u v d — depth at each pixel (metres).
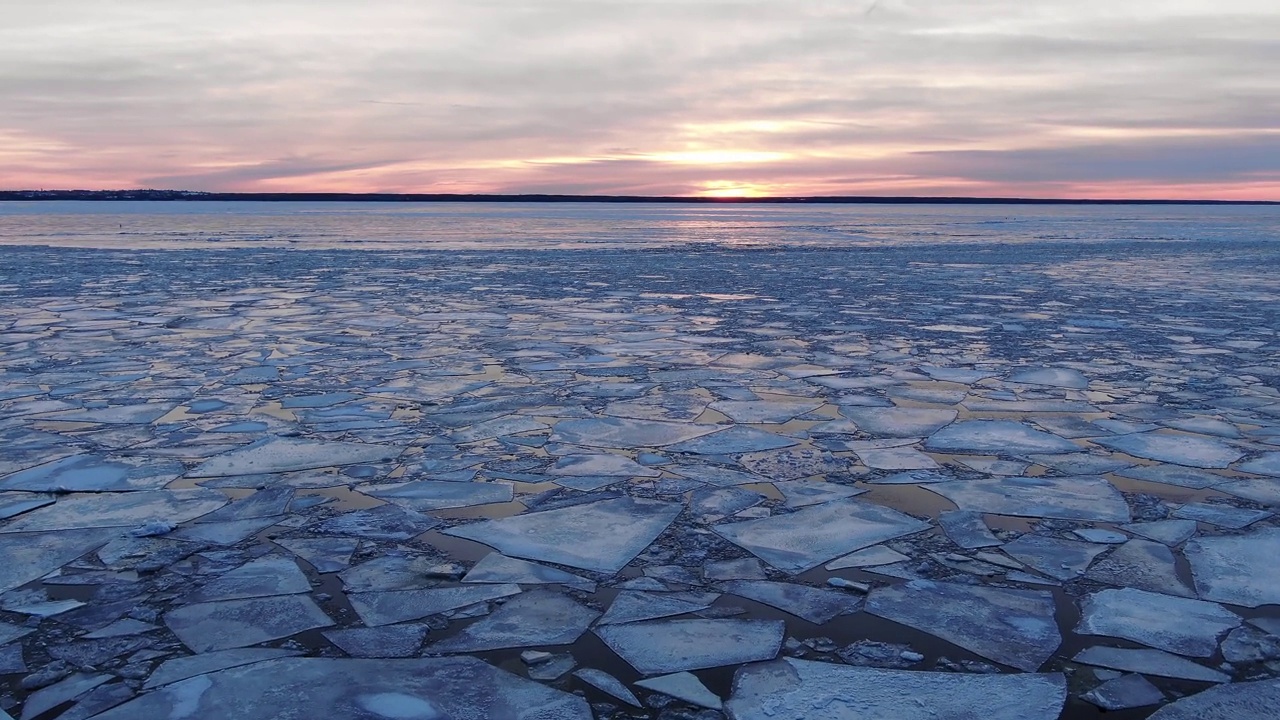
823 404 6.05
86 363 7.37
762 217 69.00
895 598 3.13
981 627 2.93
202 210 88.38
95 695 2.49
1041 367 7.42
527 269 17.94
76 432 5.20
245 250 23.73
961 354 8.06
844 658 2.73
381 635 2.85
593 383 6.70
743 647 2.79
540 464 4.66
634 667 2.67
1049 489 4.30
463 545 3.60
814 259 21.34
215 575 3.29
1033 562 3.45
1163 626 2.93
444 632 2.89
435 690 2.54
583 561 3.45
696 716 2.43
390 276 16.14
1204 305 12.02
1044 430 5.38
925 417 5.70
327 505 4.04
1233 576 3.31
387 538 3.65
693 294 13.26
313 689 2.54
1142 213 94.88
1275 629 2.91
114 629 2.88
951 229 43.06
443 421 5.52
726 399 6.19
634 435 5.24
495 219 58.47
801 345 8.52
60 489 4.19
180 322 9.88
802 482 4.40
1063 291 13.90
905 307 11.71
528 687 2.56
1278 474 4.53
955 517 3.93
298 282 14.83
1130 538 3.68
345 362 7.50
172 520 3.82
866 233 37.94
